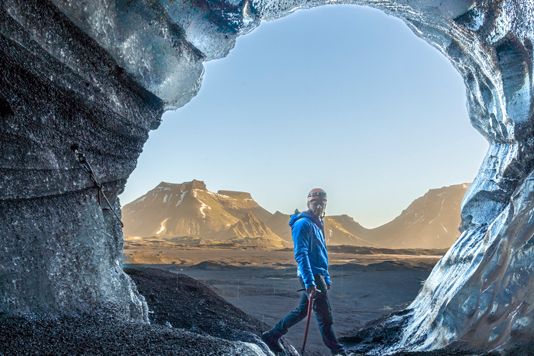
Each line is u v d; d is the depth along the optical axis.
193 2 3.33
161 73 3.42
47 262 2.17
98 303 2.48
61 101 2.39
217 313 4.44
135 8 2.91
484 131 4.84
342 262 34.09
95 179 2.77
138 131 3.37
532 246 2.78
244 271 21.47
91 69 2.62
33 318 1.92
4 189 1.97
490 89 4.20
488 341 2.78
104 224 2.92
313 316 6.95
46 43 2.20
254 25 4.05
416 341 4.02
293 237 3.73
